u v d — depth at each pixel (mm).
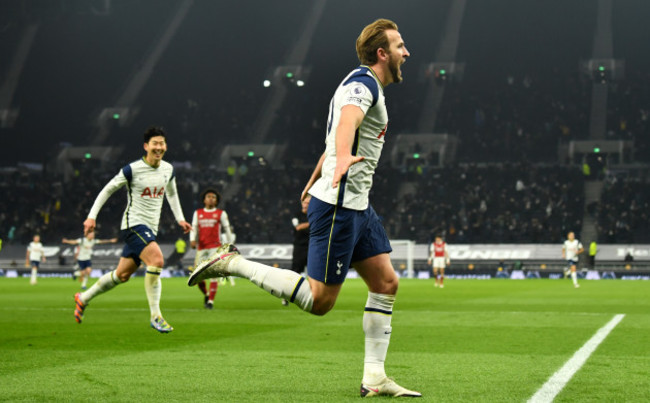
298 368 5316
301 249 13250
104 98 49719
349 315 10688
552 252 33906
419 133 45531
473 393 4289
